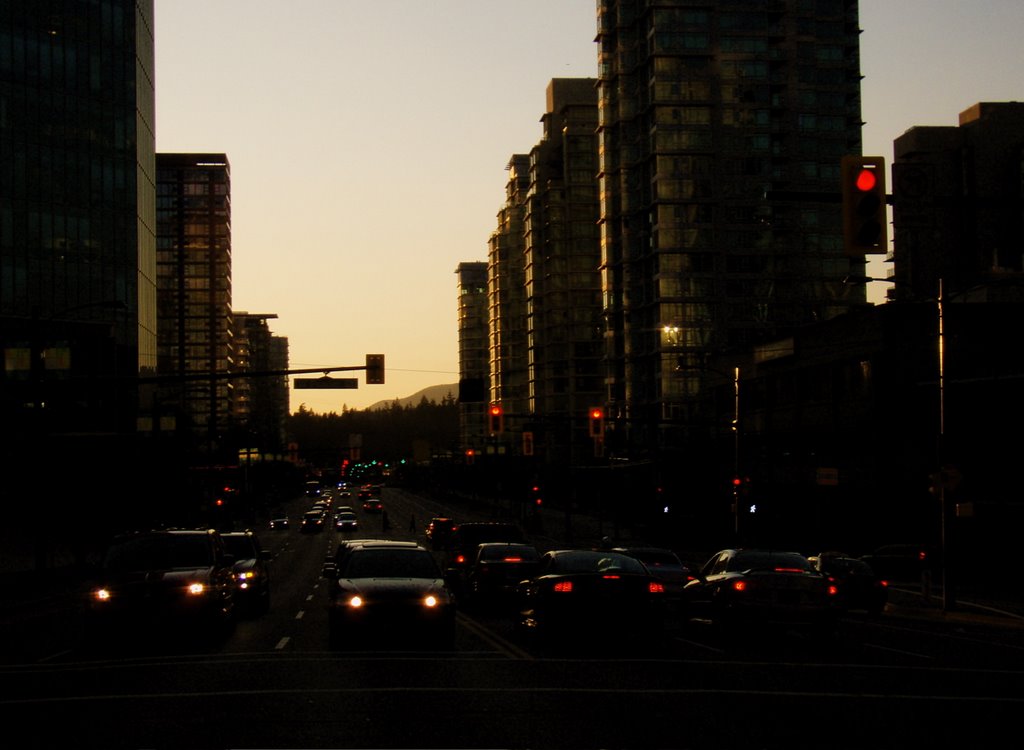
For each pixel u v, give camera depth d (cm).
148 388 10394
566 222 15112
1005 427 5175
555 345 15112
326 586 4381
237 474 12606
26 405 6203
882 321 5722
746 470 7506
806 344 6588
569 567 2147
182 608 2116
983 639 2381
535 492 9775
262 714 1287
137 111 10150
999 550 4884
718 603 2231
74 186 9650
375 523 11606
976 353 5556
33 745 1104
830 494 6309
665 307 10506
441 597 2058
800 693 1455
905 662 1853
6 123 9306
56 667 1816
